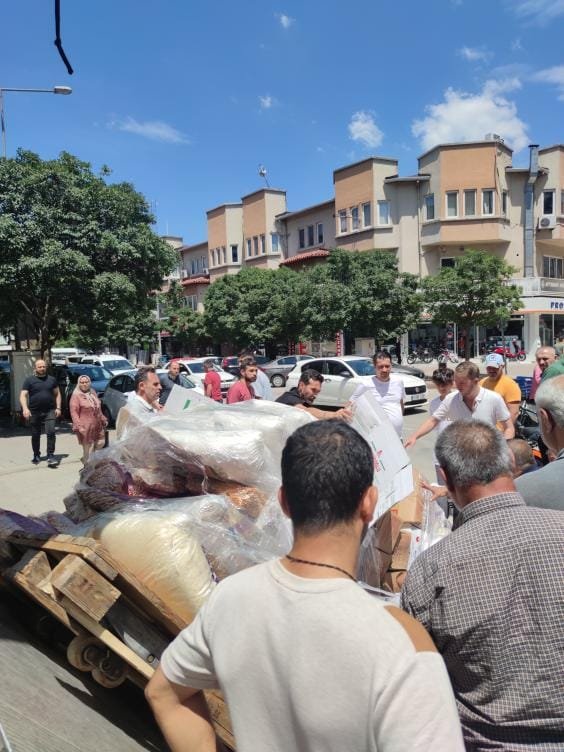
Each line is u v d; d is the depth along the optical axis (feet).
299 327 91.30
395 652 3.44
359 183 102.32
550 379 7.75
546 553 5.08
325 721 3.41
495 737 5.01
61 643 8.67
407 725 3.23
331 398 47.70
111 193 43.09
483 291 65.92
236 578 4.19
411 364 98.68
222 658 3.90
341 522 4.00
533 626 4.96
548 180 101.55
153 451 9.73
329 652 3.49
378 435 9.78
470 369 16.11
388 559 9.79
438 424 17.92
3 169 40.14
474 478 5.77
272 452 10.06
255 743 3.71
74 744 5.87
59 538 7.80
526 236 100.94
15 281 39.58
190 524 7.97
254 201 127.24
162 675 4.35
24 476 29.12
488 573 5.14
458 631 5.12
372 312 75.97
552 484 6.80
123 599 7.63
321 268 81.20
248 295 97.40
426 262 100.32
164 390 28.45
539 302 94.07
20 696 6.02
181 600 7.34
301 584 3.81
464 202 96.84
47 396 31.42
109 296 42.04
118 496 9.11
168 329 124.47
